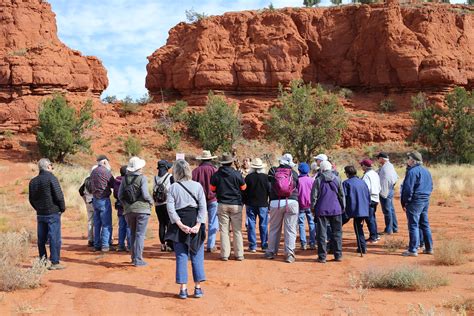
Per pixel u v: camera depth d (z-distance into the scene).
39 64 46.97
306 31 58.06
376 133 48.62
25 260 9.54
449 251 8.84
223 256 9.55
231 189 9.48
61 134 39.22
